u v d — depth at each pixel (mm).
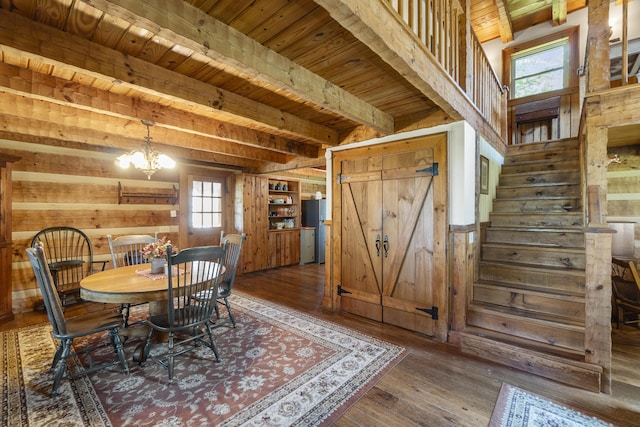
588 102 2373
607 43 2326
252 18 1595
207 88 2355
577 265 2984
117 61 1862
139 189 4746
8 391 2086
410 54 1871
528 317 2678
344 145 3760
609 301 2137
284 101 2756
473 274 3193
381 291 3443
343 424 1792
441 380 2262
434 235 3041
